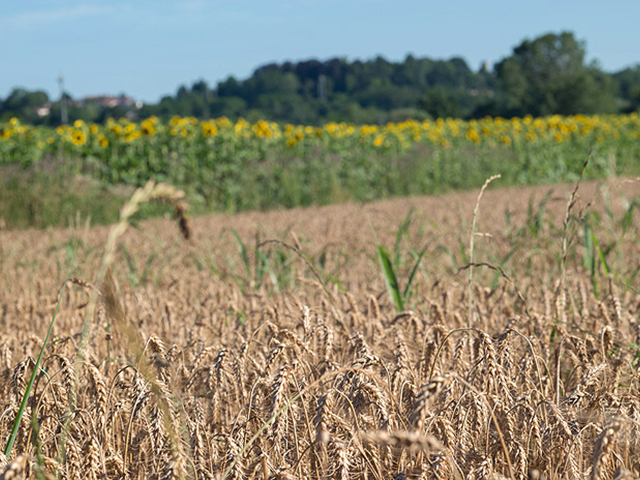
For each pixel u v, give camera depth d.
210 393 2.39
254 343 3.01
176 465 1.58
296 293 4.36
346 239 7.24
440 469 1.72
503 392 2.08
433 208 11.70
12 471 1.25
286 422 2.03
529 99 79.56
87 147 15.83
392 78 146.38
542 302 3.62
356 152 19.83
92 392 2.36
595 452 1.63
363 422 2.02
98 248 6.91
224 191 16.02
